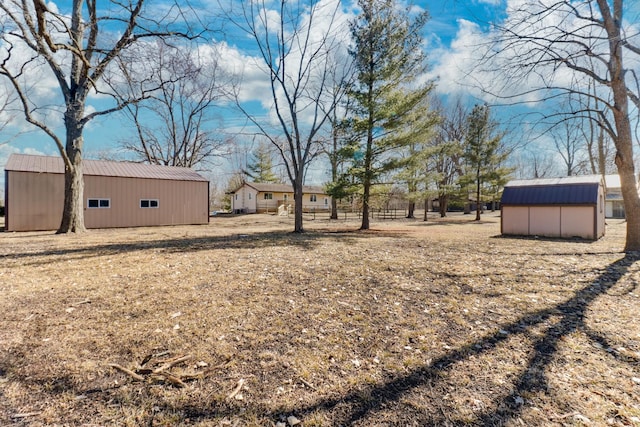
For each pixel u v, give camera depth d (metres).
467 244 8.78
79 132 11.05
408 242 9.13
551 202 10.94
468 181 23.55
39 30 6.22
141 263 5.89
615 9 6.19
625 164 7.18
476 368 2.50
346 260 6.30
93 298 3.93
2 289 4.22
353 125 12.67
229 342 2.88
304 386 2.26
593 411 1.99
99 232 12.31
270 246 8.13
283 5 11.05
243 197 37.75
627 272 5.36
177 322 3.28
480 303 3.95
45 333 2.98
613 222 19.73
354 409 2.02
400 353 2.74
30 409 1.97
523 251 7.54
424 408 2.03
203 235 11.12
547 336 3.05
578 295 4.24
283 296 4.12
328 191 13.72
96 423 1.87
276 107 11.94
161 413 1.96
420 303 3.95
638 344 2.87
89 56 10.16
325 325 3.29
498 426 1.87
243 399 2.11
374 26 11.68
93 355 2.61
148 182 16.84
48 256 6.49
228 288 4.41
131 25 8.53
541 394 2.17
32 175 13.70
